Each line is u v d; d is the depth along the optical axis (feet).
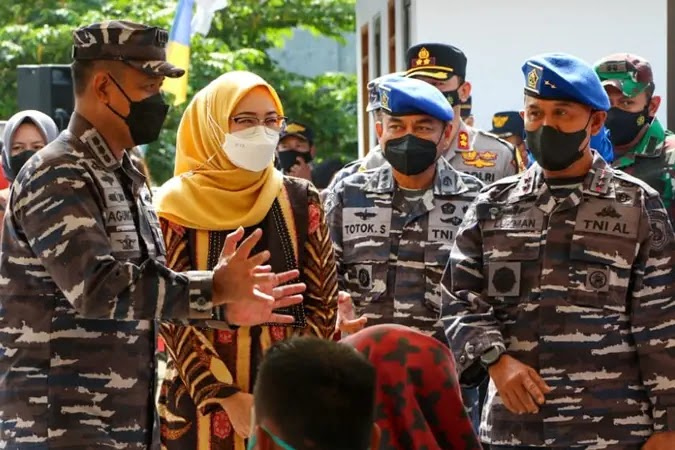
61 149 18.47
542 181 21.54
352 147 106.11
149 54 18.89
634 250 21.02
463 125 31.60
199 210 21.91
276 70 105.50
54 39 93.45
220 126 22.06
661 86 46.42
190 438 21.79
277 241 22.02
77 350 18.47
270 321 18.44
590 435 20.89
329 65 130.31
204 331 21.58
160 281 17.80
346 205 26.32
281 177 22.63
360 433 11.61
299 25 103.55
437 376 13.02
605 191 21.25
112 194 18.70
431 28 46.75
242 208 22.09
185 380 21.44
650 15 46.26
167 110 19.26
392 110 25.49
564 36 46.60
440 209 25.85
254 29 102.78
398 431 12.97
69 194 18.04
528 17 46.52
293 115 104.94
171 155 97.04
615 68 30.48
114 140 19.02
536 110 21.27
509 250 21.39
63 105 49.24
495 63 46.75
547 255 21.17
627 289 21.09
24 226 18.17
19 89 49.37
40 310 18.39
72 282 17.76
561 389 20.94
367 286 25.82
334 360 11.65
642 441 21.01
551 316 21.04
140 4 96.73
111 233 18.57
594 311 20.98
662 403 20.81
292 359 11.64
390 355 13.04
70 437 18.35
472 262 21.66
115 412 18.66
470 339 21.02
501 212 21.62
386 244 25.85
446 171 26.16
